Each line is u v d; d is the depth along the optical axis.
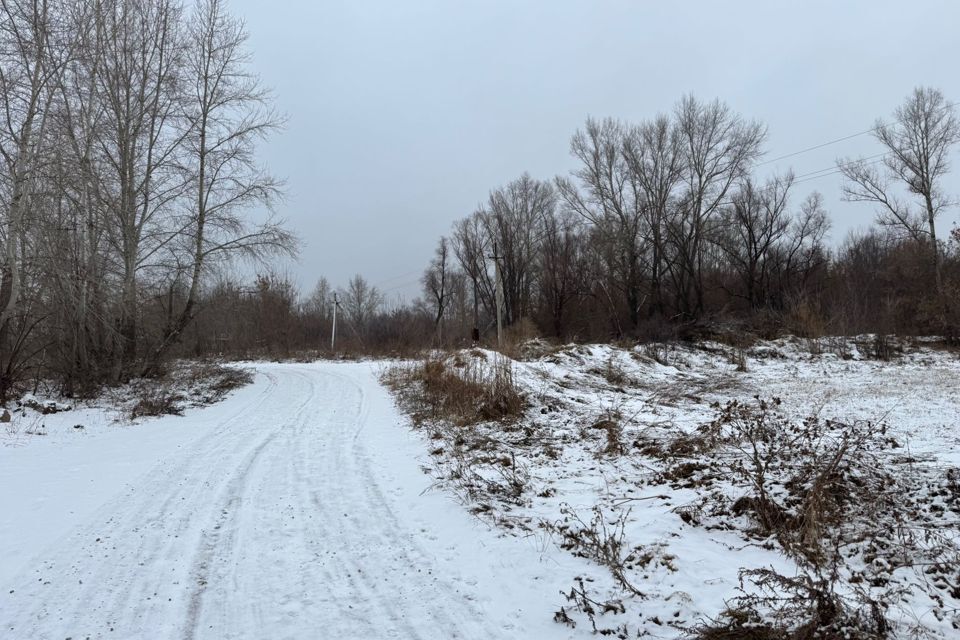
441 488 6.96
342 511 6.27
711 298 46.34
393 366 21.88
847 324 31.77
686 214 42.59
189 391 18.27
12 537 5.59
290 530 5.71
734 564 4.53
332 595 4.32
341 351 39.22
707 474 6.74
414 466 8.20
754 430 7.91
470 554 5.03
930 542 4.62
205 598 4.30
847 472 6.04
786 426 8.94
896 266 35.97
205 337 35.69
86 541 5.46
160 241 20.11
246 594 4.36
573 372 19.47
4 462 8.87
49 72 14.87
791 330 33.22
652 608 3.90
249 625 3.89
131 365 19.70
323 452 9.22
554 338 41.19
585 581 4.37
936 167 35.78
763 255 43.75
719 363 28.38
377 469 8.08
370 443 9.90
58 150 14.91
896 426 10.36
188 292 21.53
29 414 13.65
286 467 8.24
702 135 42.81
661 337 32.88
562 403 12.89
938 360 26.30
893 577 4.16
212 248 21.45
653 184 44.38
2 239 14.62
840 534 4.80
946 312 30.83
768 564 4.51
